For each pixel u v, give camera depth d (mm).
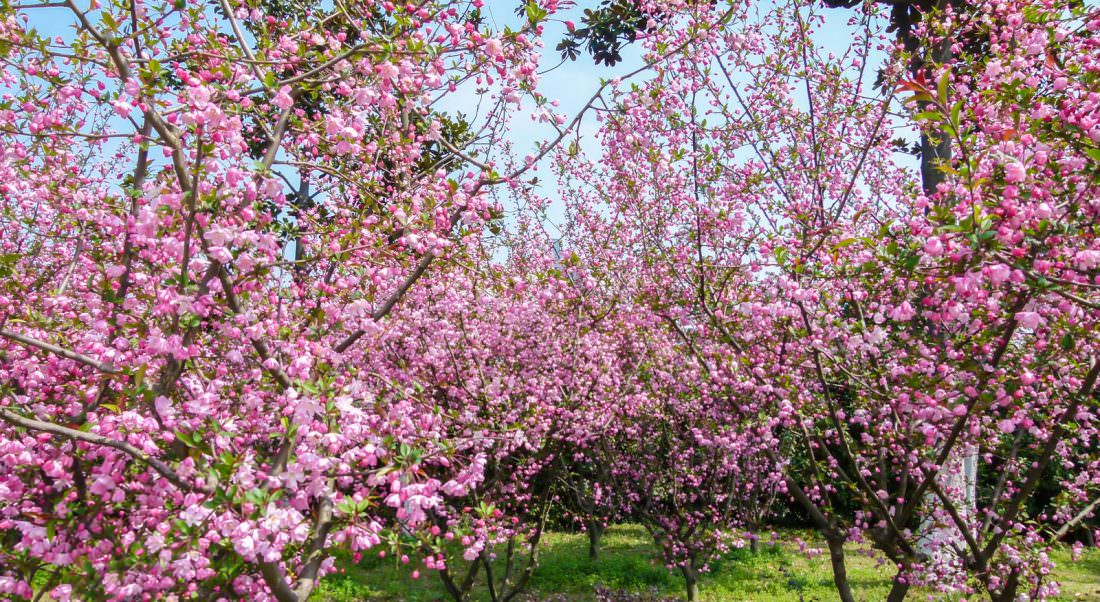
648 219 7250
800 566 11180
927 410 4492
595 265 8297
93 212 4680
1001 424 4418
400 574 10469
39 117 4320
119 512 3840
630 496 10633
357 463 3969
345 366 4645
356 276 4500
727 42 6367
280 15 5258
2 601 3418
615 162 7359
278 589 3469
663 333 8812
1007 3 5051
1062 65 3686
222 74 3422
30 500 3912
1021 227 3051
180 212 3334
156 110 3332
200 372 3879
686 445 9984
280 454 3605
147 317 3602
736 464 9461
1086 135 3238
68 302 4613
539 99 4547
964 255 3172
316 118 4840
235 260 3465
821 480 6035
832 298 5699
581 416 8289
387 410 5117
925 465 5055
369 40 3684
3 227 6000
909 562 5406
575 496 12289
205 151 3029
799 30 6414
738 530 10805
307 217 4523
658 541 9922
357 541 3535
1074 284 2900
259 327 3654
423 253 4906
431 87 4199
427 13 3820
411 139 5156
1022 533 5836
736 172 6730
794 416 6062
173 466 3439
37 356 4297
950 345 4781
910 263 3328
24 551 3592
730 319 6273
